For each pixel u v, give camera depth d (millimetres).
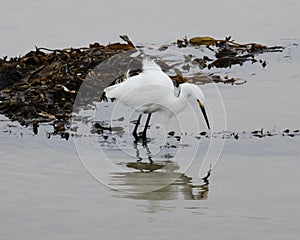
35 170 12523
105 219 10625
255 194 11516
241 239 9961
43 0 26406
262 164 12820
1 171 12406
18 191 11617
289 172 12406
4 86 16594
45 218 10641
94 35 22438
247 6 26125
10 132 14406
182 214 10812
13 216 10703
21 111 15430
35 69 17250
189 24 23938
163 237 10016
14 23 23438
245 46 21016
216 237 10016
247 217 10664
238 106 16094
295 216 10680
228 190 11750
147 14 25000
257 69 19172
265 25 23797
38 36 22156
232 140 14047
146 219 10633
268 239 9961
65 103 15719
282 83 17938
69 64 17328
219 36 22703
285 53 20656
